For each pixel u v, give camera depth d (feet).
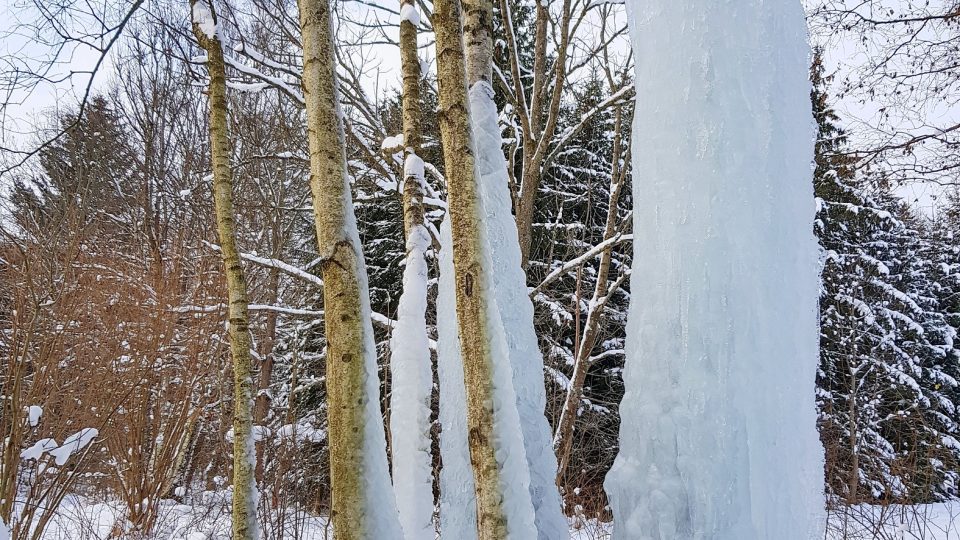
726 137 4.96
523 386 7.22
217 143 9.63
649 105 5.38
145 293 26.76
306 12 6.37
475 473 5.15
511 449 5.16
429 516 7.67
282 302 34.78
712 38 5.04
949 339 42.57
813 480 5.09
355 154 26.40
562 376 26.03
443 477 7.45
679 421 4.94
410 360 8.14
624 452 5.39
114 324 24.08
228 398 27.63
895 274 43.42
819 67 22.99
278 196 35.68
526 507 5.19
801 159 5.16
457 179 5.51
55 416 19.88
